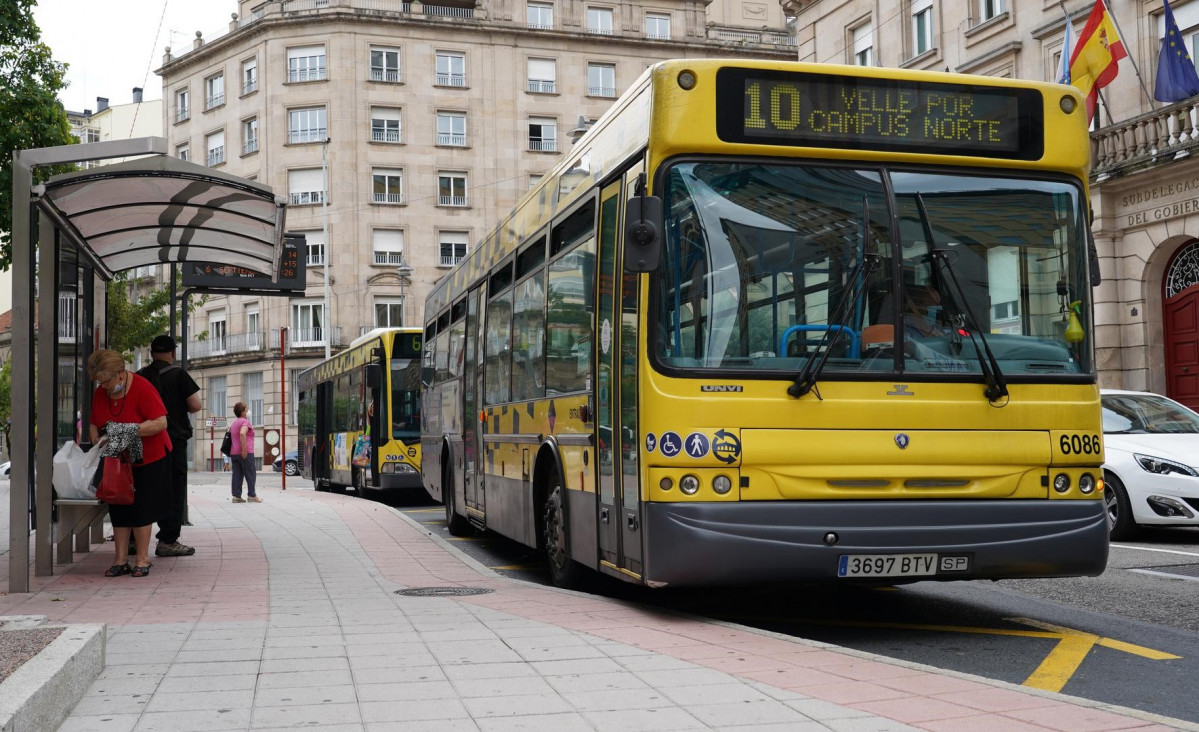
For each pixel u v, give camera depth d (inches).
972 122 282.7
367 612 293.7
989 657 250.8
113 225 423.8
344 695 196.5
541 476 379.2
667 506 260.8
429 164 2332.7
